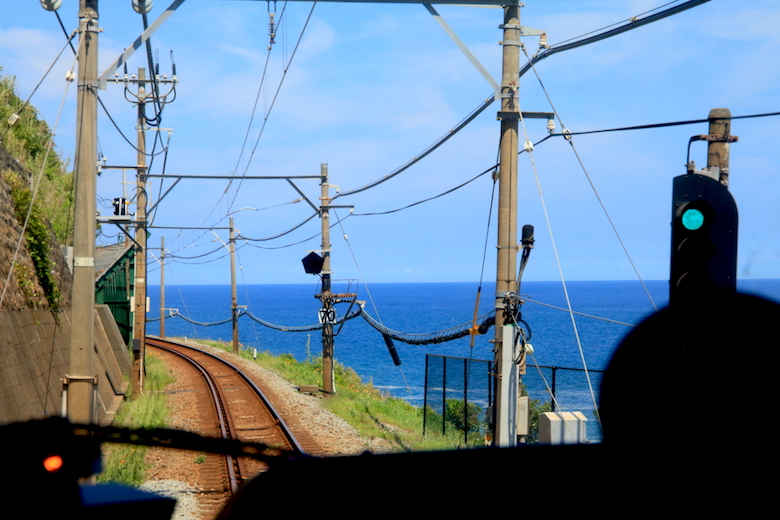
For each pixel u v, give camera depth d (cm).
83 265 960
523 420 1015
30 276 1480
